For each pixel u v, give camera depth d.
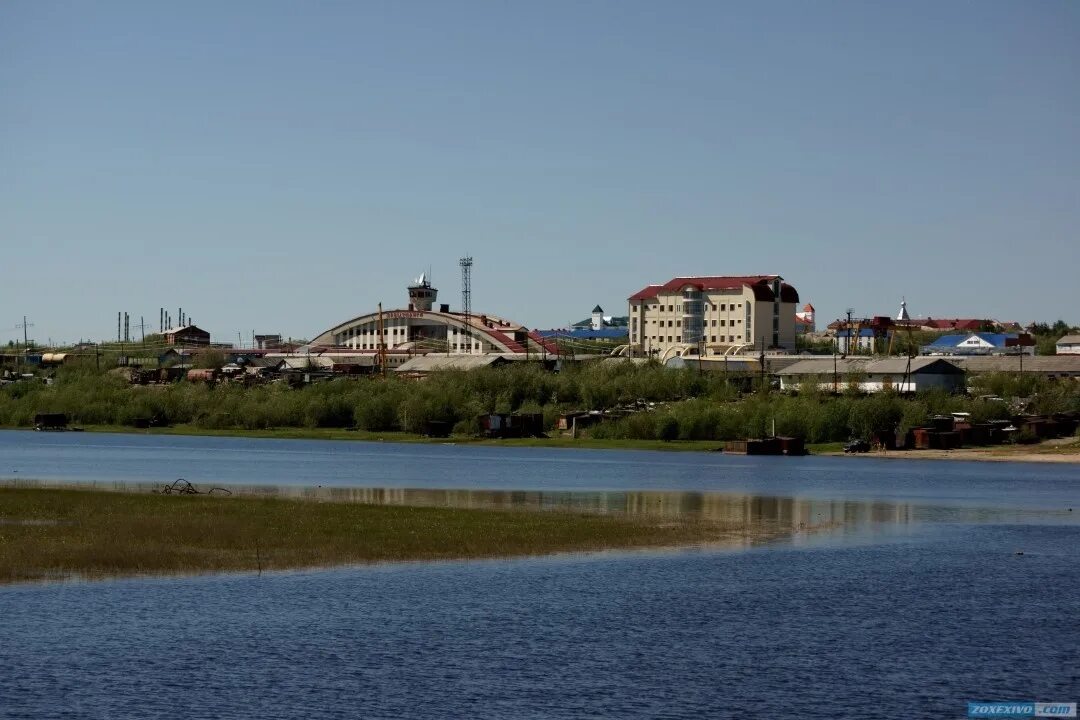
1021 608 61.00
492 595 61.81
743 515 99.50
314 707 44.12
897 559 76.44
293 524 82.00
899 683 47.94
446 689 46.31
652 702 45.25
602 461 181.25
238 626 54.41
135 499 97.00
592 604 60.19
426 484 130.00
